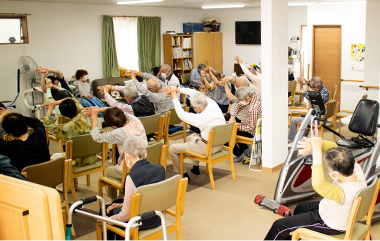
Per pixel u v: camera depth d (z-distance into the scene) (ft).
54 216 6.44
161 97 20.52
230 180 16.89
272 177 17.10
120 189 13.05
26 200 6.62
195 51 39.42
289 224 9.78
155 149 13.32
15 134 11.95
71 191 15.51
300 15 39.42
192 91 16.63
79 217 13.67
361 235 9.34
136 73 21.67
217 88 24.34
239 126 18.65
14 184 6.75
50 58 28.91
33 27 27.76
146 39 35.42
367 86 27.61
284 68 17.74
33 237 6.68
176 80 28.68
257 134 17.93
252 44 40.27
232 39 41.65
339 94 33.78
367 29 27.14
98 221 10.02
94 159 15.08
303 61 40.09
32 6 27.55
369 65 27.45
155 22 35.96
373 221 12.62
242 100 18.37
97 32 31.83
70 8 29.78
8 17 26.58
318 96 13.25
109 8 32.40
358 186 8.93
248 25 40.11
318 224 9.44
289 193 13.87
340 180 9.05
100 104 24.93
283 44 17.49
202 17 41.70
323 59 34.14
